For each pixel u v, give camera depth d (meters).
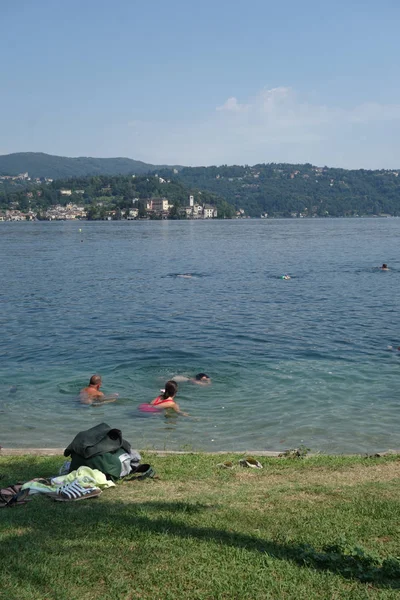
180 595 6.45
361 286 45.25
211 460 12.30
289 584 6.66
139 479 10.75
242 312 34.03
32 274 56.41
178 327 29.58
